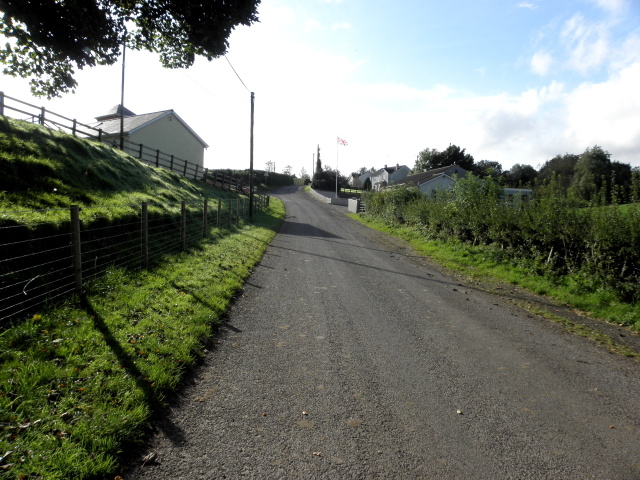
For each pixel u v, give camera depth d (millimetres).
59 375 3303
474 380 4156
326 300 7211
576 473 2713
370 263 11820
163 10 8281
